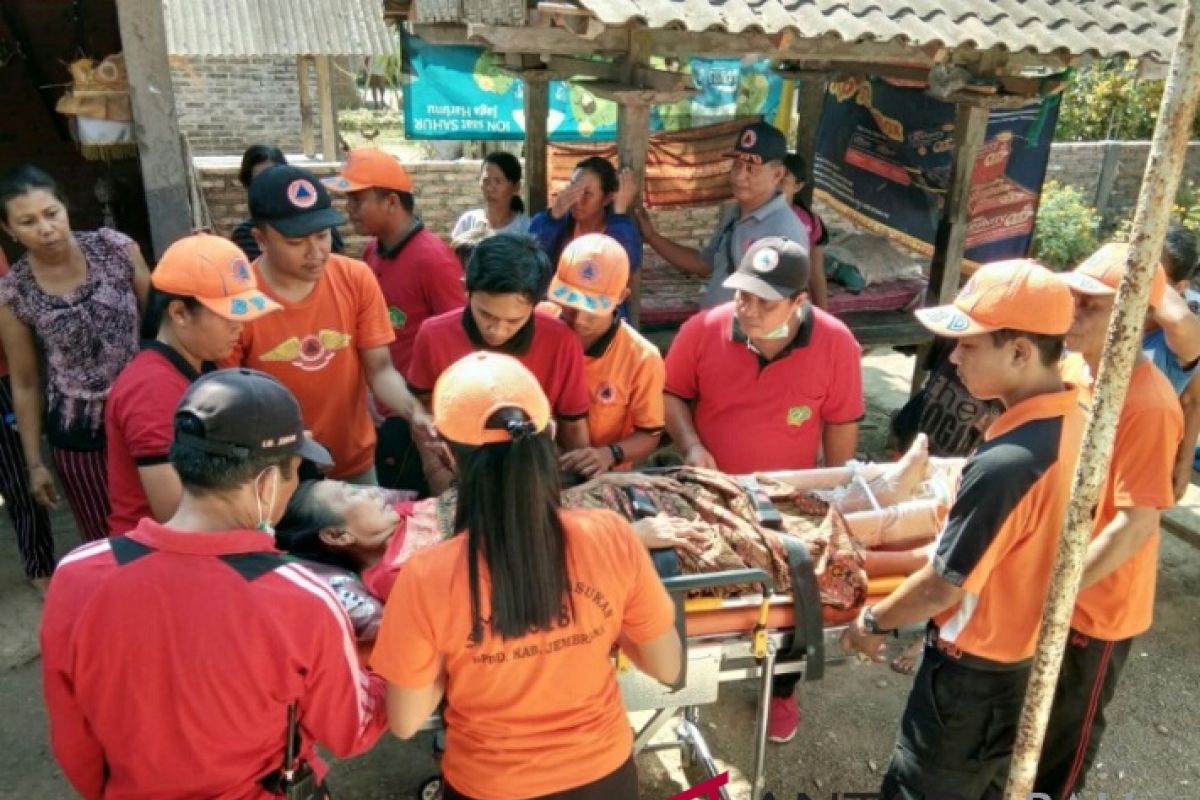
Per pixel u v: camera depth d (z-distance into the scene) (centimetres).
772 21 356
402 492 279
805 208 494
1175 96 143
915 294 589
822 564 251
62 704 165
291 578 167
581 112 767
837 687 376
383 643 170
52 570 408
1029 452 201
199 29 952
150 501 231
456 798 188
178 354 240
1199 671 392
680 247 473
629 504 253
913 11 391
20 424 341
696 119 717
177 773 164
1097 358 247
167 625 156
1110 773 334
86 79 401
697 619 238
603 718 185
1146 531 222
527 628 166
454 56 752
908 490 288
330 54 972
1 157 601
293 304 292
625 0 341
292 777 178
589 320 290
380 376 317
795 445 321
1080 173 1052
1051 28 409
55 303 323
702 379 325
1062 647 181
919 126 601
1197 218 954
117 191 617
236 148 1389
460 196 868
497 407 162
